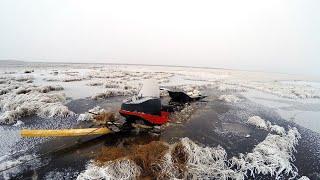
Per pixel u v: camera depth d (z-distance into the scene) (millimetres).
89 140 7949
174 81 32938
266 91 27234
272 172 6559
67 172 5801
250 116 13219
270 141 8734
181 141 7645
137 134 8711
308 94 26172
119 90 19078
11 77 27109
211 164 6746
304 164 7336
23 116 10688
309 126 12336
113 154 6727
